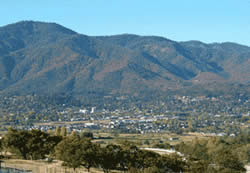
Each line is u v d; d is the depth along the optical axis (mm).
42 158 179375
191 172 146000
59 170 149625
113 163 149125
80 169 156000
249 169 188375
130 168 143375
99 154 147000
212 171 146000
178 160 153250
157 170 138625
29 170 148000
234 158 165750
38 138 175375
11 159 171375
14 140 174000
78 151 145750
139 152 154625
